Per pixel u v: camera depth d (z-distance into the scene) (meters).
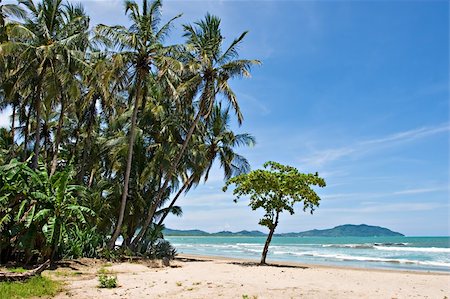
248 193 21.88
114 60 21.97
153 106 28.94
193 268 19.05
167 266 21.41
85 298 10.12
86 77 22.61
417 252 49.12
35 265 16.03
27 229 14.75
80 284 12.45
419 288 13.02
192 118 29.47
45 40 21.22
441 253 46.44
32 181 15.27
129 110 29.52
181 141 29.31
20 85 21.83
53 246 16.17
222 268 18.91
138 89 23.34
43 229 14.61
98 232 24.59
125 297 10.36
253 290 11.50
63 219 15.61
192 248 63.97
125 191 23.58
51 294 10.38
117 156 27.86
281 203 21.64
